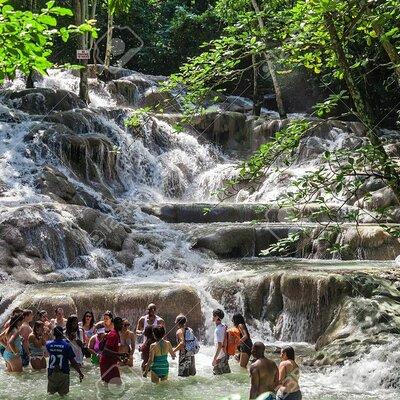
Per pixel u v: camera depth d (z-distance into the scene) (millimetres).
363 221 16266
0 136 18562
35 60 4520
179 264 15148
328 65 7734
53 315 11773
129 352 9734
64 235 14656
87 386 8969
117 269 14922
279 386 6934
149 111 7699
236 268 14359
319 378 9641
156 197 20547
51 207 15086
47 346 8602
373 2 6383
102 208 17562
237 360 10219
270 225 16328
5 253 13742
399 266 13773
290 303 12242
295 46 6941
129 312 11992
